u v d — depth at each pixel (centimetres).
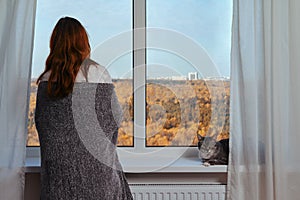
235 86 172
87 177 139
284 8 169
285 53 169
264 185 169
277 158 165
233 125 171
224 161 176
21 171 167
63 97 138
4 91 166
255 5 170
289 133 168
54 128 139
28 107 170
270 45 167
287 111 168
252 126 167
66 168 139
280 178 166
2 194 165
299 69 166
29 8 169
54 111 139
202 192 171
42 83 144
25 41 168
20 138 167
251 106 167
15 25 167
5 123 166
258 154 170
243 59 169
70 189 139
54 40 147
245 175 170
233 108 171
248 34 170
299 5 167
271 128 167
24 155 168
